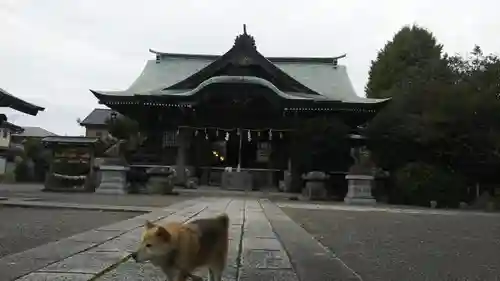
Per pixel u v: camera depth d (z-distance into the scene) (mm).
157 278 5020
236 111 35594
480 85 30859
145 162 35562
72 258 6043
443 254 8398
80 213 13781
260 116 35969
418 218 17219
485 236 11703
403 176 28109
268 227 10727
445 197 27031
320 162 33375
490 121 29578
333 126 32688
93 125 75000
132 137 35438
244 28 36094
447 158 31047
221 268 4594
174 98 34656
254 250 7328
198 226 4371
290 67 45344
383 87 46188
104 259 5992
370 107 34688
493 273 6637
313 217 15656
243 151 39031
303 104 34531
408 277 6172
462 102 29375
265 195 27578
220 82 33250
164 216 12750
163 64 45250
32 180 41500
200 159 36469
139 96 34906
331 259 6914
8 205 15492
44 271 5211
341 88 41844
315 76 43906
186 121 36031
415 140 30344
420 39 47344
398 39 48312
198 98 34344
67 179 25422
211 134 36656
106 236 8297
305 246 8094
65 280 4781
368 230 12219
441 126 29641
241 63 35719
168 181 26266
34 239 8281
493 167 30438
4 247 7301
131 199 20812
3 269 5293
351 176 25984
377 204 25984
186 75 43844
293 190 31891
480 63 33250
